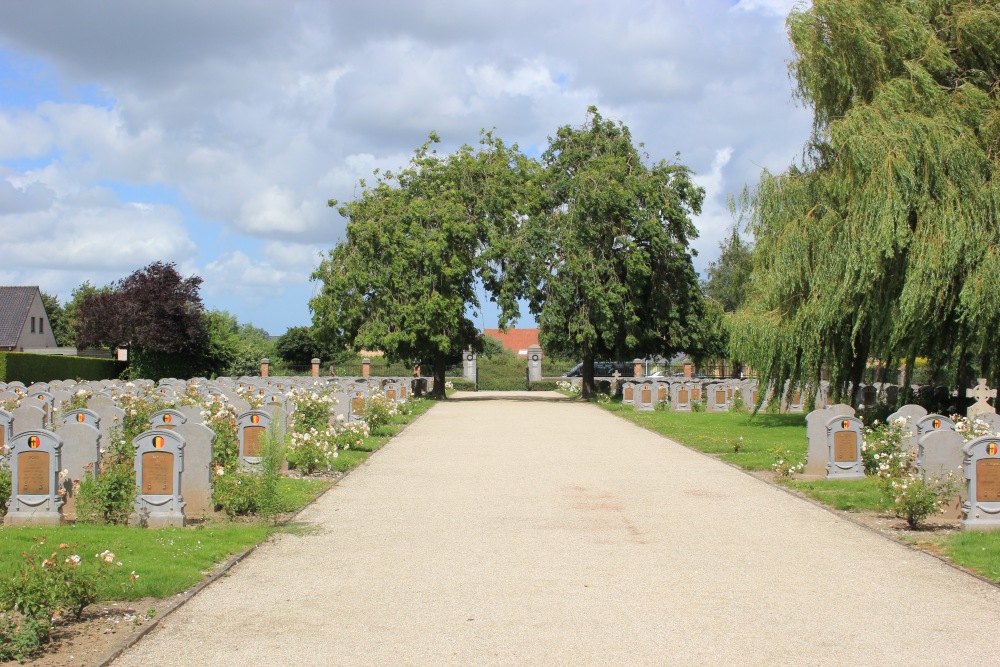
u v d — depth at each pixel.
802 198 21.59
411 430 24.95
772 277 21.59
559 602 7.79
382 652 6.51
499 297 41.16
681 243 41.19
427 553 9.71
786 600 7.86
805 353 22.08
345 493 13.84
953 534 10.52
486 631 6.99
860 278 19.31
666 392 32.81
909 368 20.03
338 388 25.89
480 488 14.31
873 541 10.30
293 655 6.46
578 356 47.69
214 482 11.77
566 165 42.41
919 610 7.55
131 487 10.89
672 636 6.86
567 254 39.53
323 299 40.75
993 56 20.59
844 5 21.03
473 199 42.50
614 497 13.41
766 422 26.69
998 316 18.34
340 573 8.84
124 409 15.60
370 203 41.84
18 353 41.16
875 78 21.12
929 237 18.34
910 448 13.14
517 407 36.22
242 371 55.81
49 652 6.45
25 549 9.05
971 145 18.72
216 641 6.77
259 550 9.87
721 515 11.94
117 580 8.12
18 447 10.60
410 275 40.69
